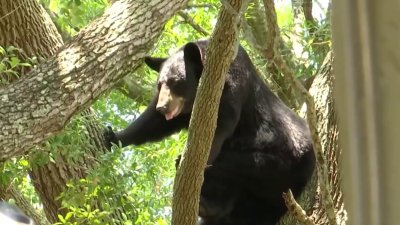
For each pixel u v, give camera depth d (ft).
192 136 23.44
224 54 21.90
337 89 3.87
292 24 51.29
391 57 3.70
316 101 32.09
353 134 3.74
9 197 39.01
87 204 34.63
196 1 57.31
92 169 36.58
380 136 3.67
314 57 43.39
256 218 38.14
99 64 32.45
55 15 46.32
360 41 3.74
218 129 36.70
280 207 38.09
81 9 38.32
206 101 22.85
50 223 40.32
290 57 43.57
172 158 49.49
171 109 39.60
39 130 30.01
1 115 29.63
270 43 15.58
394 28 3.70
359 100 3.73
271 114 39.96
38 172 38.40
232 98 37.42
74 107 31.27
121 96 55.01
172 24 52.47
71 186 33.53
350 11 3.76
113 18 33.99
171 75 40.16
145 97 53.11
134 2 34.60
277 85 45.57
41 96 30.71
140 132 42.27
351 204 3.73
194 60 40.73
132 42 33.50
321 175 17.48
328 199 17.71
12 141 29.25
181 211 24.31
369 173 3.69
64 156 37.91
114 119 52.16
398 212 3.63
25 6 36.81
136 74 54.49
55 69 31.76
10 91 30.78
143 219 38.04
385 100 3.69
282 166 38.37
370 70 3.72
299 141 39.22
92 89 31.91
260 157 38.42
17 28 36.78
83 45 32.83
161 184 48.67
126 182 35.22
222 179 37.88
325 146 30.32
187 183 23.90
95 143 39.09
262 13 48.21
